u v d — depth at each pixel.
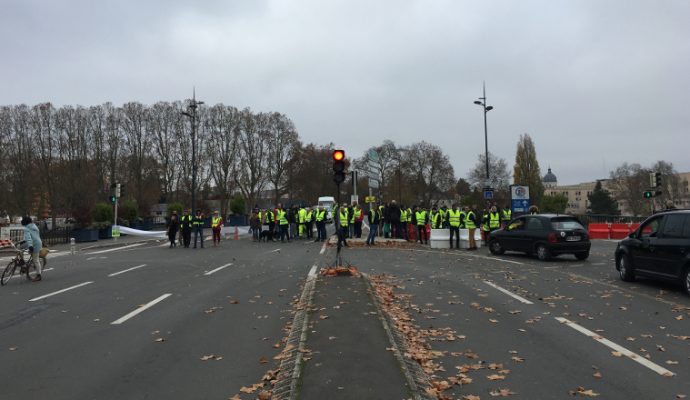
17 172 55.81
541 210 78.62
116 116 62.75
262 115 70.56
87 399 5.12
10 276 13.39
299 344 6.45
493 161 80.38
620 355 6.35
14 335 7.70
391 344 6.39
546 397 5.03
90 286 12.48
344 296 9.48
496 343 6.95
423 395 4.85
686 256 10.21
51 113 58.81
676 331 7.48
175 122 64.69
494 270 14.60
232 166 67.25
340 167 12.52
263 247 25.22
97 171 58.34
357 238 27.25
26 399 5.14
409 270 14.77
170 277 13.91
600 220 39.81
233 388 5.38
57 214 54.22
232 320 8.48
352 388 4.93
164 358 6.44
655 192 32.38
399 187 84.25
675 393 5.10
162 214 62.94
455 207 22.61
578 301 9.80
